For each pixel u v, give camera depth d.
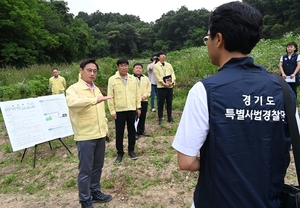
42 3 35.53
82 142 2.83
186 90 9.56
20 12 22.59
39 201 3.40
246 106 0.96
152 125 6.29
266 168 0.98
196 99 1.01
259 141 0.97
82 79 2.97
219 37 1.05
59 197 3.47
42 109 4.86
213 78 1.02
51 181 3.96
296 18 38.06
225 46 1.05
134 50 68.44
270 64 9.24
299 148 0.97
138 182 3.65
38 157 4.97
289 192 1.04
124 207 3.09
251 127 0.96
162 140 5.07
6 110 4.41
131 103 4.15
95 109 2.91
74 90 2.84
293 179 3.31
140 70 5.53
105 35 70.25
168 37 67.75
